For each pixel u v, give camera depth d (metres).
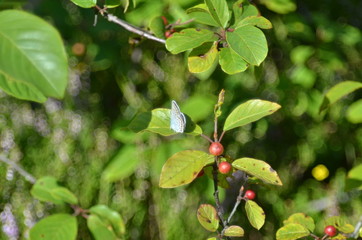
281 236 0.67
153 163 0.89
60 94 0.57
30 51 0.57
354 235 0.73
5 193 1.14
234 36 0.64
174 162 0.63
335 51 1.07
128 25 0.71
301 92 1.11
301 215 0.69
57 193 0.78
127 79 1.13
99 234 0.76
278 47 1.17
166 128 0.66
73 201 0.77
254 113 0.65
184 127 0.63
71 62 1.16
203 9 0.65
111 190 1.17
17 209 1.13
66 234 0.73
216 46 0.65
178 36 0.65
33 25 0.57
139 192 1.17
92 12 1.01
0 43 0.57
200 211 0.65
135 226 1.17
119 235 0.77
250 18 0.65
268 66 1.18
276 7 0.83
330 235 0.68
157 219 1.15
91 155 1.19
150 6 0.80
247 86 1.15
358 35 1.03
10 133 1.17
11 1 0.75
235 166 0.64
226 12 0.65
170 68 1.17
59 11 1.07
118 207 1.15
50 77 0.57
